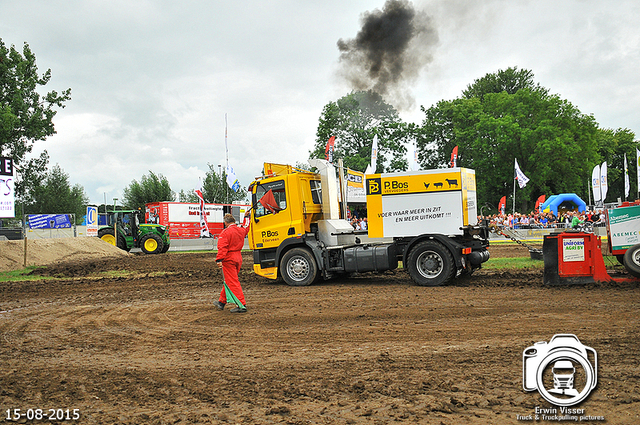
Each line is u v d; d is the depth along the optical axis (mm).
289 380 4922
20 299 11203
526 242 26016
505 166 50062
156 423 3924
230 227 8992
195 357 5938
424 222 11711
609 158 62719
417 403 4195
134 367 5559
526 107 49281
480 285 11062
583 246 10344
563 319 7258
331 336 6828
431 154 54188
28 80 40188
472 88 65250
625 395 4211
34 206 52438
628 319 7094
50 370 5488
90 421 4008
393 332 6914
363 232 13305
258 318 8297
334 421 3871
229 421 3934
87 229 25484
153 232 28938
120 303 10367
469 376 4848
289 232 12586
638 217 10117
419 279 11422
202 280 14305
